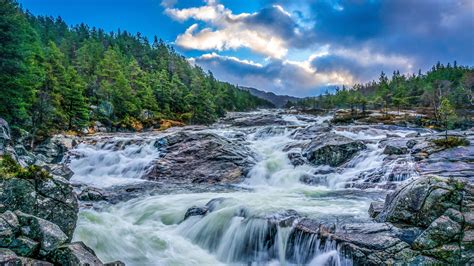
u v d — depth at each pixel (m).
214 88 126.12
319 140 24.08
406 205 9.80
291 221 10.77
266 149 27.44
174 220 13.51
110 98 60.06
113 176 26.33
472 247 8.21
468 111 70.62
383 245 8.77
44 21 132.12
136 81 71.62
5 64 30.09
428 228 8.64
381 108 82.75
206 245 11.68
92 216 13.09
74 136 38.50
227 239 11.38
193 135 28.78
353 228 9.88
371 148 22.05
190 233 12.20
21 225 7.10
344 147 21.84
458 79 116.50
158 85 75.19
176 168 24.80
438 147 19.50
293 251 10.26
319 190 17.75
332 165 21.73
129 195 17.94
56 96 42.50
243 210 12.02
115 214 14.37
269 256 10.66
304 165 22.53
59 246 7.16
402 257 8.34
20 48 31.06
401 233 9.20
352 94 128.50
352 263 8.88
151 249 10.95
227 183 22.08
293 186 20.06
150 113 66.31
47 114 38.06
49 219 8.52
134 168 26.53
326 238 9.63
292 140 32.06
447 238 8.40
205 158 25.28
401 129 40.41
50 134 36.75
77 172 28.31
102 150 31.70
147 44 135.12
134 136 41.44
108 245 10.67
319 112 91.12
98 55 87.06
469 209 8.97
